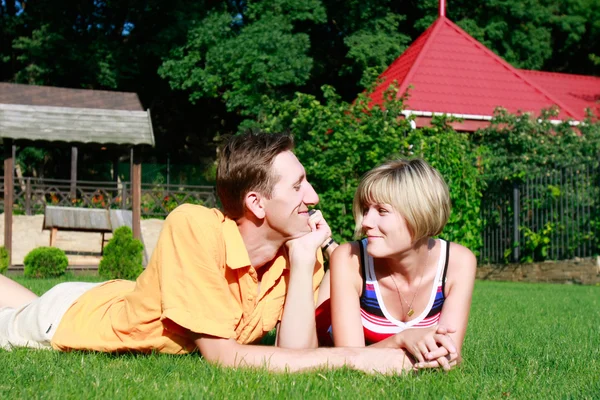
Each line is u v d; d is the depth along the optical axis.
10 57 27.91
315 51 27.58
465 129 17.78
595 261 12.23
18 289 3.74
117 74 26.14
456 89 18.53
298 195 2.89
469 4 27.20
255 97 23.02
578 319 5.88
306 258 2.97
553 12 29.36
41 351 3.21
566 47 30.20
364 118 11.74
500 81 19.27
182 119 31.25
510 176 14.09
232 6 27.20
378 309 3.07
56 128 14.30
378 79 13.04
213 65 23.95
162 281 2.80
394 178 2.79
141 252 11.53
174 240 2.81
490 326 5.11
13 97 20.95
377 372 2.75
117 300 3.18
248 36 23.31
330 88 12.34
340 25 26.91
